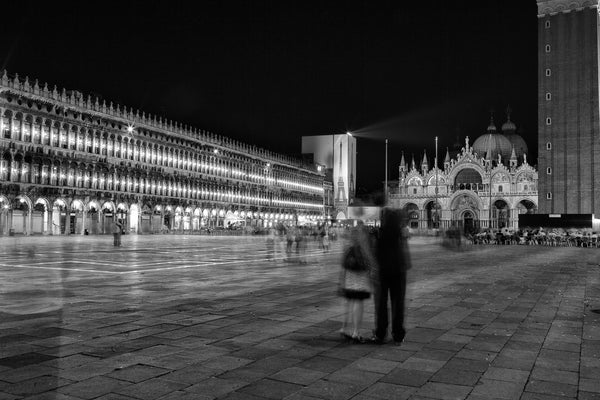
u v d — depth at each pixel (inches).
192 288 807.1
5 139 3134.8
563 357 420.8
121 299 686.5
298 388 335.3
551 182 4608.8
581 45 4544.8
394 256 456.1
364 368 382.3
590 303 709.3
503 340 478.6
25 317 553.6
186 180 4729.3
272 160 6117.1
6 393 316.2
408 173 7130.9
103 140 3882.9
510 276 1071.6
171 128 4569.4
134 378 348.8
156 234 4183.1
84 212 3651.6
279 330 502.0
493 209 6535.4
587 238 2807.6
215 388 331.6
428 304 689.0
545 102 4660.4
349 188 7283.5
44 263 1236.5
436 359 409.7
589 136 4488.2
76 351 414.9
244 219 5393.7
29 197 3262.8
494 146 7086.6
